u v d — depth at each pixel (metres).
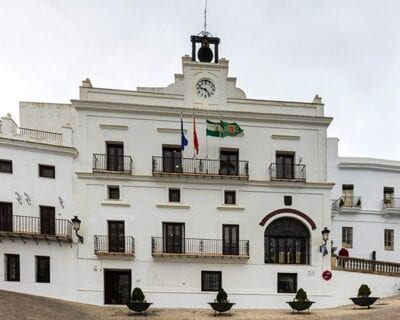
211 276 28.66
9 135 26.95
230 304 25.09
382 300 27.95
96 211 28.25
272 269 29.05
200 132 29.94
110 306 27.05
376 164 38.34
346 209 37.09
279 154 30.61
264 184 29.83
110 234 28.30
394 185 38.81
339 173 38.06
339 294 29.17
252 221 29.41
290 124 30.73
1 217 26.20
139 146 29.28
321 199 30.28
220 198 29.42
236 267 28.80
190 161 29.53
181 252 28.56
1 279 25.52
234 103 30.45
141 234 28.44
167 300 27.89
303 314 25.23
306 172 30.45
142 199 28.78
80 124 28.92
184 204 29.02
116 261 27.91
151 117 29.62
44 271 26.83
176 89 30.09
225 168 30.05
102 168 28.67
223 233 29.19
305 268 29.28
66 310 22.94
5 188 26.48
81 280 27.44
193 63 30.36
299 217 29.78
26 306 21.33
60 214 27.70
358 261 29.97
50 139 28.12
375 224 37.75
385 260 37.38
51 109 31.53
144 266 28.12
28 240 26.41
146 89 31.92
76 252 27.66
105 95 29.41
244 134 30.25
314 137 30.92
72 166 28.50
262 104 30.69
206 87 30.42
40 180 27.44
